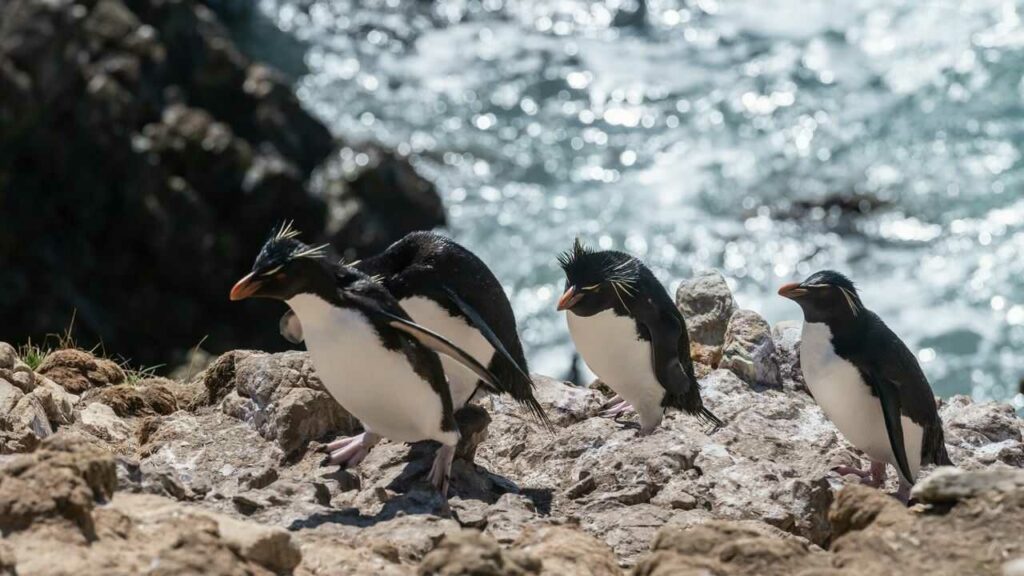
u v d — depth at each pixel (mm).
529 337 26062
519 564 5465
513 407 9273
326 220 26062
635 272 8703
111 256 24797
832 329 7992
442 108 35094
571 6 40188
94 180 24547
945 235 28109
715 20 39219
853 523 5902
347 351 6699
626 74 36469
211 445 8055
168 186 24812
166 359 24656
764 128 33375
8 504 5172
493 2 40656
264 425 8250
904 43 36625
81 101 24469
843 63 36281
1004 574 5168
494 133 34000
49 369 9688
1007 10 37500
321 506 6734
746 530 5605
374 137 33375
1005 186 29891
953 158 31250
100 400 9133
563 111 34938
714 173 31547
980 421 9594
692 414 9086
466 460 8000
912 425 8062
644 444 8273
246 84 27188
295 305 6719
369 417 7102
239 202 25469
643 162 32438
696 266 28062
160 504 5738
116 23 25812
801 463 8539
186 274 24953
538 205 30547
